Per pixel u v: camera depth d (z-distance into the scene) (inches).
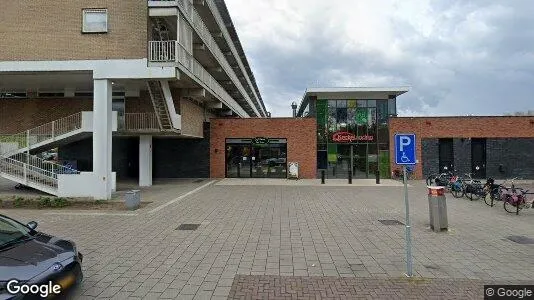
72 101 820.0
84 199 590.2
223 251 297.0
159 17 655.1
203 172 1026.1
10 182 895.7
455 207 526.0
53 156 1115.3
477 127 1010.7
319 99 1070.4
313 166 1018.7
